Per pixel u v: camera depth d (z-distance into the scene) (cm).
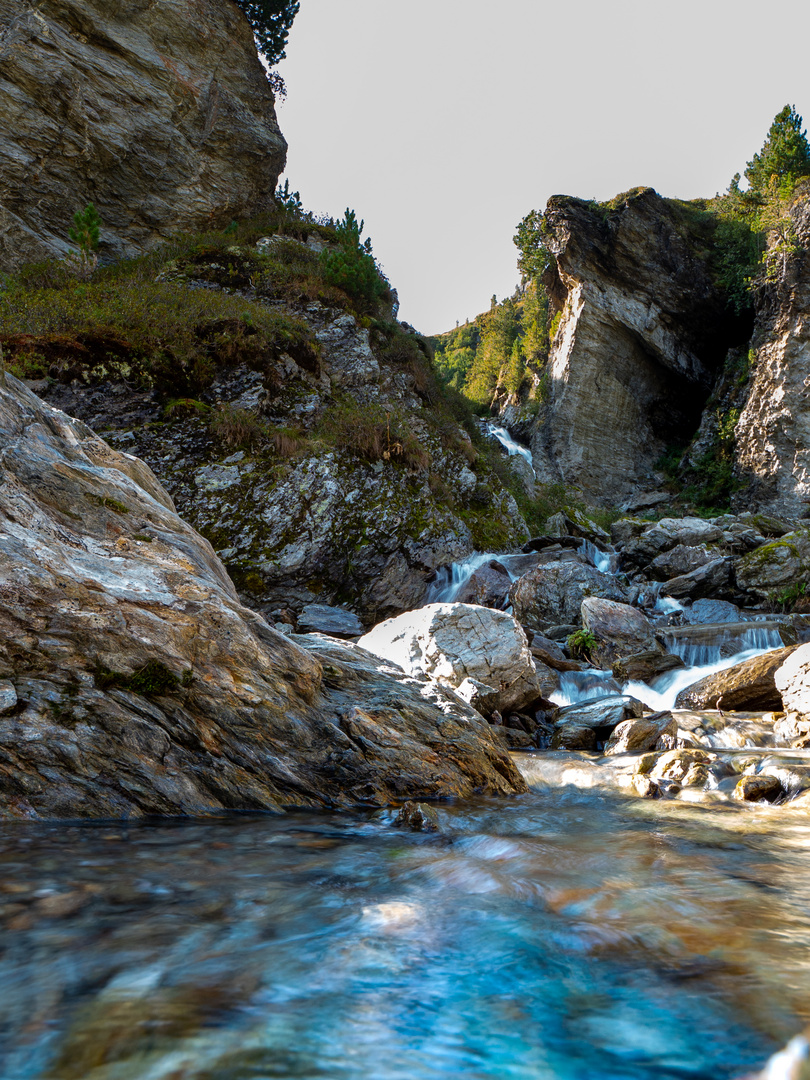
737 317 3325
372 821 434
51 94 2200
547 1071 168
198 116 2570
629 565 1969
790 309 2891
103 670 441
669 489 3362
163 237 2455
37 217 2191
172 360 1446
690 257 3378
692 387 3553
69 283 1848
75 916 258
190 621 482
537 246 4016
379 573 1436
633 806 511
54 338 1332
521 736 798
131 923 254
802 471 2780
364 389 1864
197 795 441
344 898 288
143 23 2492
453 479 1848
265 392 1526
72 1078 161
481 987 211
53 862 320
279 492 1357
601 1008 199
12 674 418
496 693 809
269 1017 191
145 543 529
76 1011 191
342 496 1423
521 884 312
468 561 1576
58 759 411
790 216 2961
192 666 473
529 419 3850
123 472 613
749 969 226
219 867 325
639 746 736
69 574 450
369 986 211
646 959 234
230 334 1556
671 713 798
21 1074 162
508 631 859
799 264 2875
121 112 2369
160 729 445
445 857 352
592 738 789
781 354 2880
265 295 1983
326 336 1930
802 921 270
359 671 616
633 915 275
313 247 2531
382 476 1536
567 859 356
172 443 1341
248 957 229
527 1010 198
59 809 402
